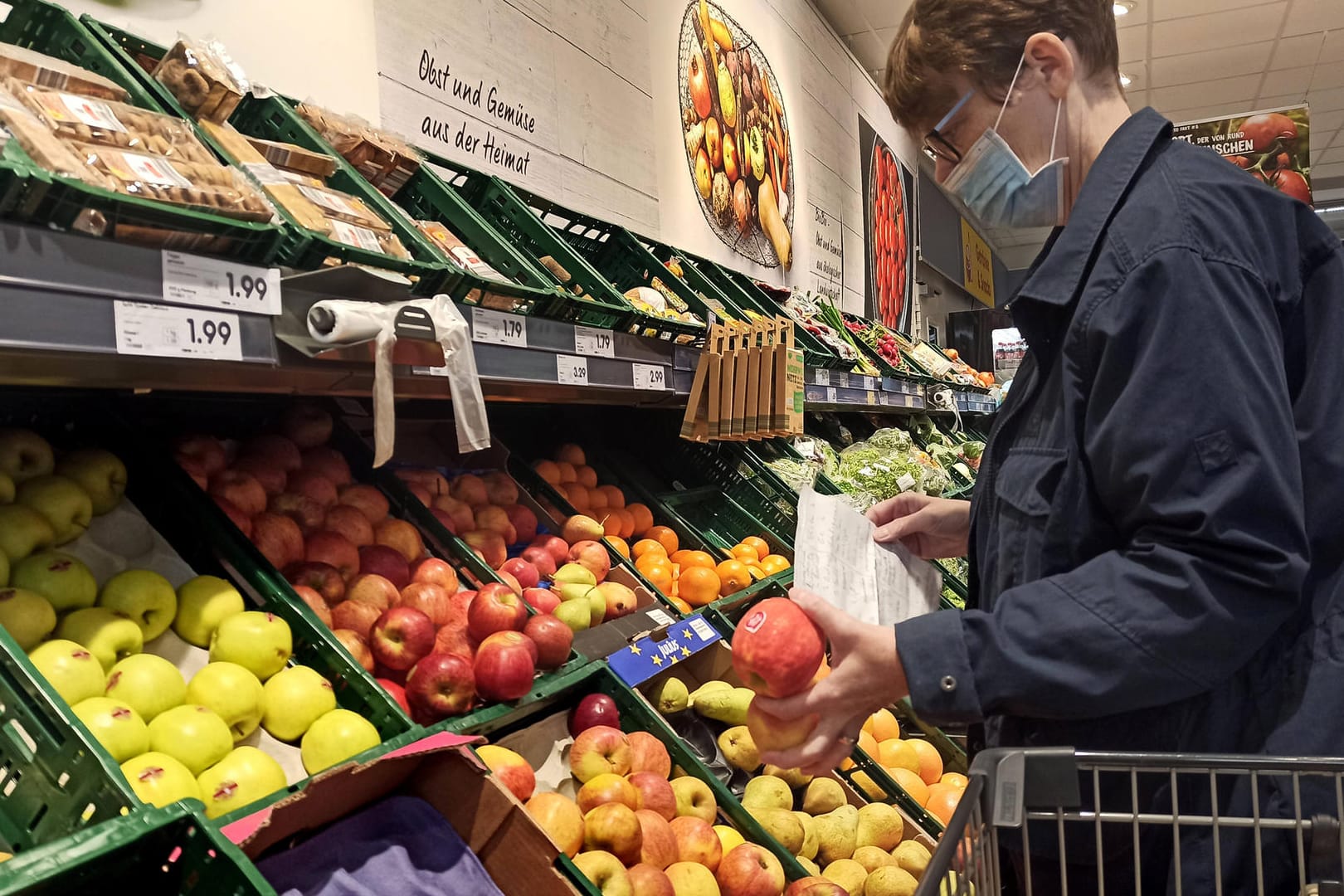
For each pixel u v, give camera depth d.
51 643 1.11
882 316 7.32
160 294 0.99
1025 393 1.22
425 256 1.57
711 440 2.42
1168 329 0.99
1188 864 1.04
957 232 10.41
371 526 1.80
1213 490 0.96
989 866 0.92
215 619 1.33
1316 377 1.08
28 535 1.23
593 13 3.46
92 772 0.89
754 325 2.53
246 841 1.00
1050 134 1.21
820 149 6.01
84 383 1.25
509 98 2.95
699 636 2.20
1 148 0.96
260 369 1.20
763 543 2.95
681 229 4.14
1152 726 1.07
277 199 1.33
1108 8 1.22
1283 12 6.97
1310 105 9.26
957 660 1.01
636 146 3.77
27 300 0.86
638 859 1.53
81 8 1.71
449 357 1.36
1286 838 1.01
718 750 2.09
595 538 2.37
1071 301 1.11
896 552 1.46
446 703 1.48
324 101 2.26
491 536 2.08
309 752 1.26
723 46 4.61
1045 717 1.02
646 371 2.12
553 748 1.71
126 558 1.38
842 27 6.66
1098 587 1.00
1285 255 1.08
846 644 1.07
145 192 1.05
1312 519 1.07
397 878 1.17
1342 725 1.00
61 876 0.79
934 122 1.27
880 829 2.04
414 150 2.00
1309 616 1.06
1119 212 1.10
